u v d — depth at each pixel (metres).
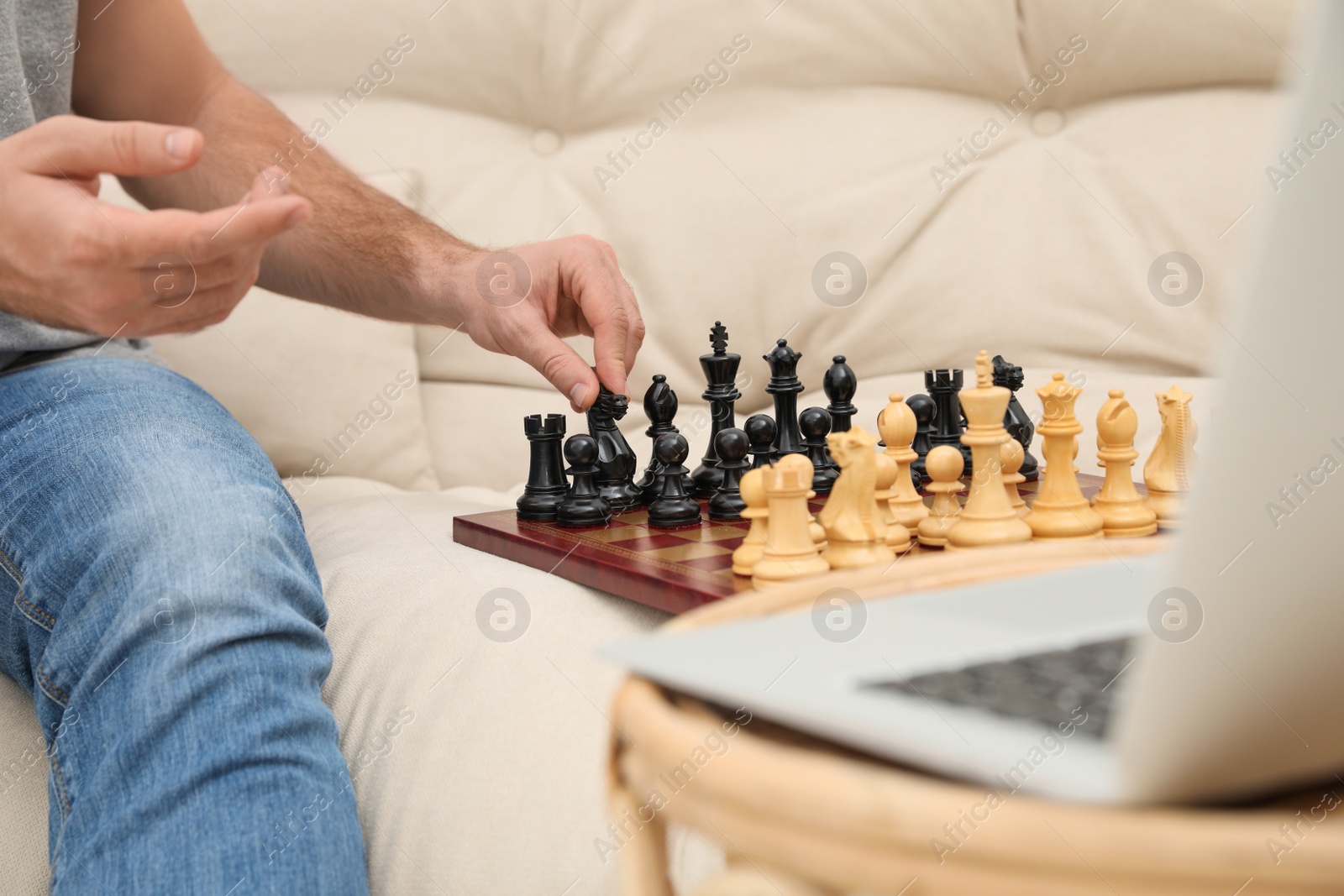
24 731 0.98
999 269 1.77
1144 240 1.71
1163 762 0.32
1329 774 0.36
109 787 0.74
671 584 0.90
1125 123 1.77
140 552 0.84
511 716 0.90
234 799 0.73
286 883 0.71
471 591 1.03
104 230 0.85
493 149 1.96
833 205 1.82
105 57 1.39
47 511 0.91
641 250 1.87
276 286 1.44
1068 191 1.77
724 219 1.85
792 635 0.50
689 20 1.90
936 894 0.35
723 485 1.20
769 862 0.39
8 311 1.04
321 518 1.42
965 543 0.95
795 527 0.88
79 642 0.83
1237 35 1.69
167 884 0.69
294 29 1.93
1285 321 0.29
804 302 1.83
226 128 1.44
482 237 1.90
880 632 0.49
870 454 0.90
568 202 1.92
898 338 1.81
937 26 1.84
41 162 0.88
